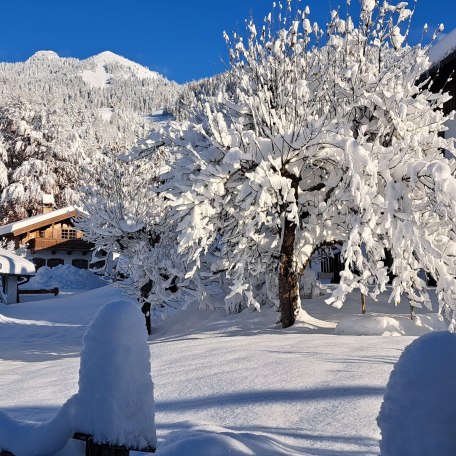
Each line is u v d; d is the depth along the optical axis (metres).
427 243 10.78
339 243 13.54
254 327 12.70
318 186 12.62
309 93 12.81
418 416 1.70
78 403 2.48
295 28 12.52
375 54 13.02
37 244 47.00
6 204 58.09
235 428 3.94
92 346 2.50
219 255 14.82
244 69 13.38
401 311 13.48
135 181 20.66
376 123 12.66
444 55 15.69
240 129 11.55
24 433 2.61
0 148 59.78
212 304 16.69
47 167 59.72
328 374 5.56
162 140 14.14
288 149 11.66
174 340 12.84
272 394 4.87
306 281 15.95
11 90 67.00
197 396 5.20
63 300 32.78
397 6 12.31
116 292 32.88
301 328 11.56
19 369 9.89
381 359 6.34
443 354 1.74
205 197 11.77
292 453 2.99
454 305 10.84
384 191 11.52
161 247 19.45
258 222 11.76
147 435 2.46
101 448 2.45
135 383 2.47
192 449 2.79
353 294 15.91
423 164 10.66
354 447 3.33
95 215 20.45
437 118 12.17
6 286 34.94
